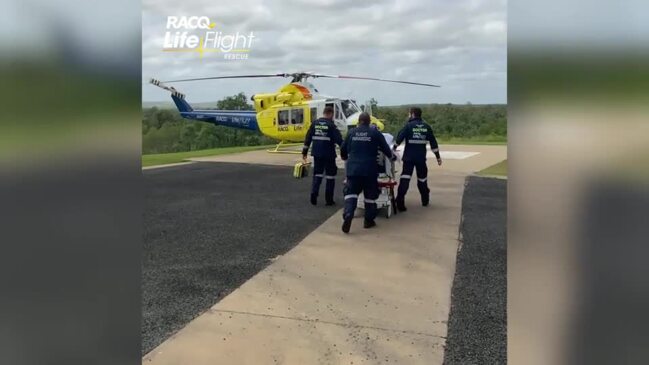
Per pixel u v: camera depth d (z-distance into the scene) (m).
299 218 5.28
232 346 2.40
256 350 2.36
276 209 5.80
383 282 3.27
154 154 13.79
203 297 3.02
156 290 3.14
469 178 8.21
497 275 3.37
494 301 2.93
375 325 2.62
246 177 8.85
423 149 5.55
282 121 12.84
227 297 3.03
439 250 3.98
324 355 2.31
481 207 5.75
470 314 2.75
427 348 2.37
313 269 3.55
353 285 3.22
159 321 2.68
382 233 4.56
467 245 4.11
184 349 2.36
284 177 8.84
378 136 4.58
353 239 4.36
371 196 4.70
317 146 5.87
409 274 3.42
